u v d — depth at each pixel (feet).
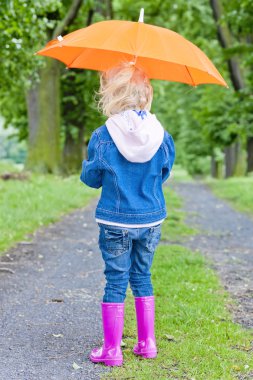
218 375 11.87
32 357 12.82
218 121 88.02
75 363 12.50
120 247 12.28
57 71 68.80
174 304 17.34
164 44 12.14
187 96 120.06
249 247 29.91
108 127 12.19
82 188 52.95
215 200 59.11
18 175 55.01
